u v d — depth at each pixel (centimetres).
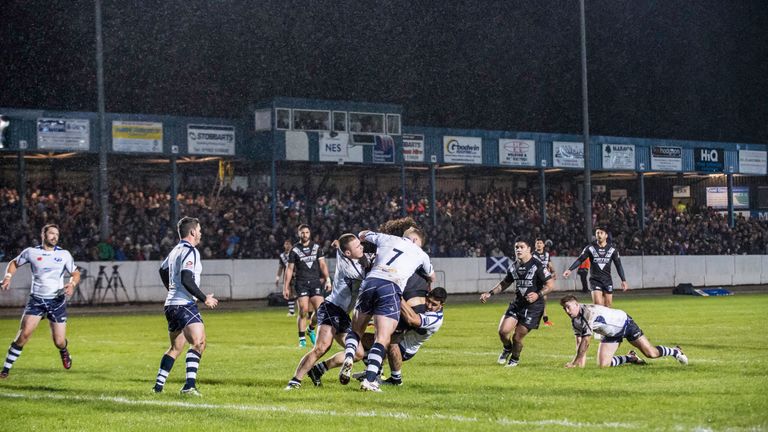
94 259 5969
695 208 9869
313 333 3181
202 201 7194
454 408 1576
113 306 5747
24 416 1592
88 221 6656
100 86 6103
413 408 1584
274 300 5881
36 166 7581
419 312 1895
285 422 1458
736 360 2362
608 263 3431
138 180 8000
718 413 1455
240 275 6297
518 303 2361
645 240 8450
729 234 9344
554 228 8256
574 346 2911
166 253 6438
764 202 10500
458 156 8175
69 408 1680
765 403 1563
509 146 8456
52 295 2278
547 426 1359
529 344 2986
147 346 3081
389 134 7819
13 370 2375
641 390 1773
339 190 8650
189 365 1827
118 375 2233
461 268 6950
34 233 6266
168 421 1497
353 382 1995
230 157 7488
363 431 1356
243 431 1384
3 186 7481
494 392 1791
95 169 7781
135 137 6950
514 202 8762
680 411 1484
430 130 8050
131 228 6562
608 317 2205
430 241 7388
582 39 7156
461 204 8519
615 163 9025
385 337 1791
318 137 7494
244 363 2484
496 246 7662
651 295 6675
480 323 4009
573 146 8794
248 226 7000
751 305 5241
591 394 1728
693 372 2094
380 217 7619
